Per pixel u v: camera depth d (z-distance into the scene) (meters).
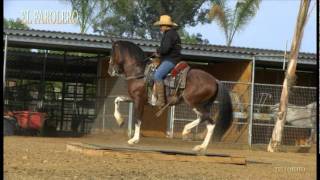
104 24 33.28
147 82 12.65
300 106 22.03
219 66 24.78
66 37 20.47
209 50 21.97
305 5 19.55
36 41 20.17
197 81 12.47
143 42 21.23
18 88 25.92
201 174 9.78
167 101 12.62
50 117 25.50
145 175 9.23
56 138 20.69
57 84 30.56
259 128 22.06
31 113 22.75
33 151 12.85
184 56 22.55
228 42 27.16
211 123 12.69
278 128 19.95
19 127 22.48
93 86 25.69
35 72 26.36
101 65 23.83
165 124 22.53
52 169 9.38
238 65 23.33
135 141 13.11
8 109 25.39
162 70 12.48
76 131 24.80
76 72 26.25
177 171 10.01
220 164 11.80
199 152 12.58
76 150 13.02
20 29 19.94
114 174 9.10
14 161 10.37
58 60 25.47
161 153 12.08
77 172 9.14
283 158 15.71
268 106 21.67
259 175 10.21
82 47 21.36
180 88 12.48
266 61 22.84
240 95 22.36
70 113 25.78
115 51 13.10
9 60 25.16
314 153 19.97
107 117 22.61
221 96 12.67
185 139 21.08
